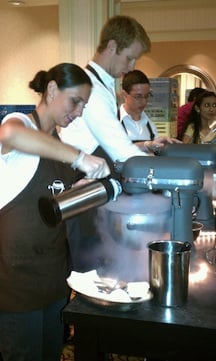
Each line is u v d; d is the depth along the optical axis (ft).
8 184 4.43
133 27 5.72
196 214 6.36
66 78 4.49
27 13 12.71
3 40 13.01
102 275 4.27
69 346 7.54
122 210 4.70
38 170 4.49
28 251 4.60
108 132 5.72
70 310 3.57
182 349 3.41
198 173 4.42
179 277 3.61
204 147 5.75
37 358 4.89
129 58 5.89
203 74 20.93
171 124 11.98
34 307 4.70
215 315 3.51
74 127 6.04
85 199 3.88
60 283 4.92
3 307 4.66
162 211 4.66
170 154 5.75
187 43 20.90
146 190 4.61
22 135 3.94
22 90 13.10
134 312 3.55
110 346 3.59
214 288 4.03
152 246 3.90
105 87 5.86
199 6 16.93
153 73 21.26
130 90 9.13
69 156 4.05
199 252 5.00
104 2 10.55
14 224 4.53
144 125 9.54
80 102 4.64
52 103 4.63
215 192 6.22
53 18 12.56
